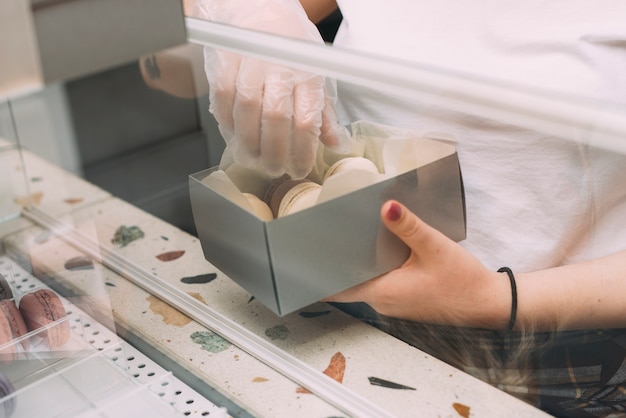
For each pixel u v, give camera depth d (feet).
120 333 1.93
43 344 1.75
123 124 1.84
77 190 2.01
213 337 1.95
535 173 2.08
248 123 1.96
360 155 2.05
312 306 2.01
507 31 2.62
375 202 1.77
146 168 1.98
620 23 2.51
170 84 1.85
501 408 1.67
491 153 2.07
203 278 2.11
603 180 2.10
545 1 2.57
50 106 1.67
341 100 2.09
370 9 2.96
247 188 1.97
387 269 1.88
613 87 2.38
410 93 1.66
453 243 1.90
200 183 1.91
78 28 1.18
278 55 1.92
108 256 2.17
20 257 2.11
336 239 1.75
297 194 1.84
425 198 1.91
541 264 2.19
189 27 2.03
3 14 1.11
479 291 1.94
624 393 1.87
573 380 1.88
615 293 2.11
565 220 2.15
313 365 1.82
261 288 1.80
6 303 1.88
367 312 1.95
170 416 1.63
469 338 1.91
